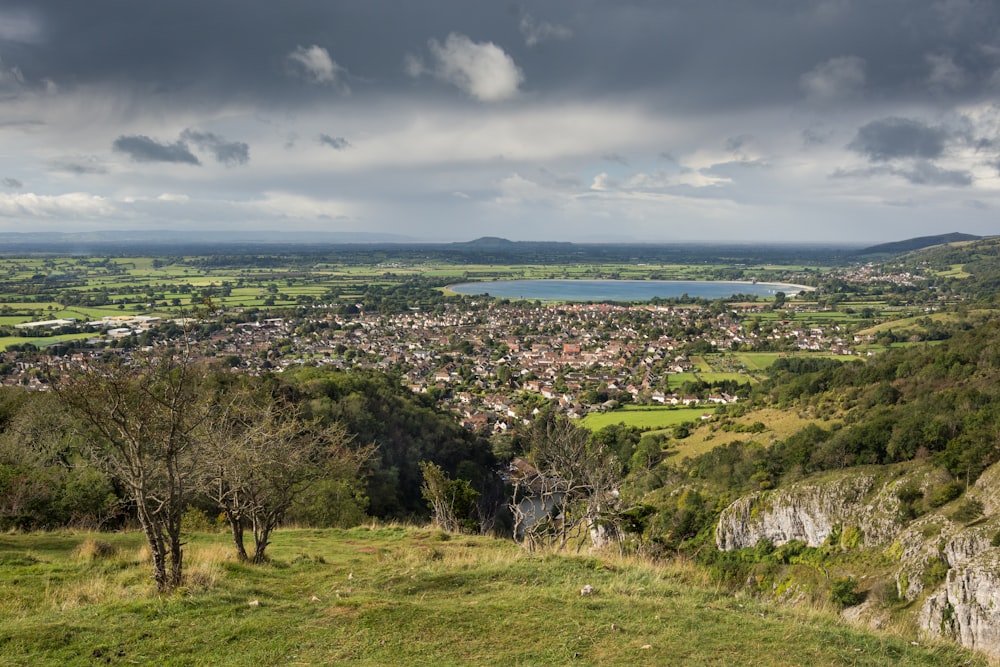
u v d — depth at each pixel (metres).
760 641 9.63
